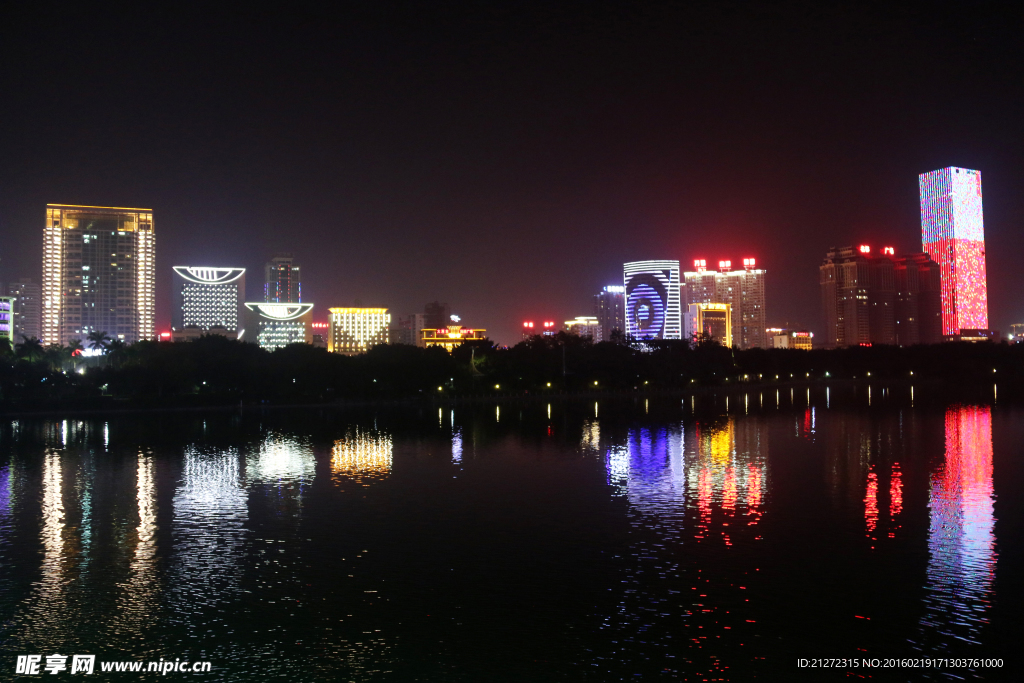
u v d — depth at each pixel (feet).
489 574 205.67
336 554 225.56
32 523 268.21
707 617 174.29
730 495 302.25
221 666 153.79
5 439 542.98
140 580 203.51
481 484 337.11
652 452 436.35
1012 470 352.08
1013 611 175.32
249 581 201.87
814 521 257.14
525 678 147.74
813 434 517.96
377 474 368.89
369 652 158.92
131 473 378.12
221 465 403.95
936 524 251.19
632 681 146.10
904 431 526.16
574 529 252.01
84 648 162.50
